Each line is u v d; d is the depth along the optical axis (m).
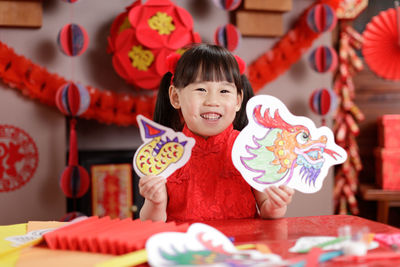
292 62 2.08
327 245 0.57
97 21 1.94
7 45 1.82
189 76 0.90
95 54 1.94
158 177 0.83
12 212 1.83
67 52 1.74
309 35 2.09
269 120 0.85
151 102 1.95
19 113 1.83
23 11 1.80
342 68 2.24
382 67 2.32
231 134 0.98
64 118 1.89
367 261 0.52
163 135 0.88
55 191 1.88
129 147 2.14
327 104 1.98
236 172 0.95
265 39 2.11
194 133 0.97
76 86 1.72
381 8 2.39
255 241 0.63
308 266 0.49
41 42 1.86
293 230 0.70
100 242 0.57
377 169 2.28
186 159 0.85
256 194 0.96
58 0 1.88
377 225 0.72
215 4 1.90
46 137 1.87
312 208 2.13
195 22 2.04
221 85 0.90
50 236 0.61
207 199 0.93
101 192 1.93
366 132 2.40
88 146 2.10
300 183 0.81
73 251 0.59
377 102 2.39
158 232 0.62
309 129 0.85
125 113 1.94
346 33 2.29
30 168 1.85
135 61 1.88
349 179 2.27
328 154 0.83
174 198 0.95
